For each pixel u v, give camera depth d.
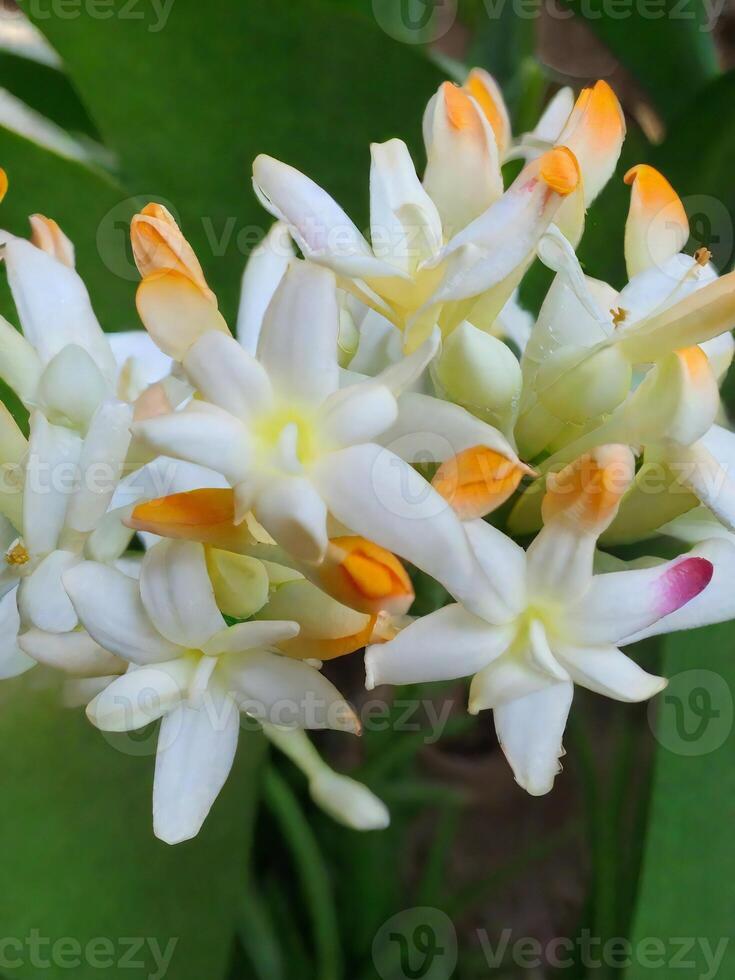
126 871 0.27
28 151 0.28
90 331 0.25
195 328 0.24
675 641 0.28
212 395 0.23
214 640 0.24
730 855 0.27
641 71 0.33
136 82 0.28
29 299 0.25
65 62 0.28
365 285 0.25
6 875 0.27
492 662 0.24
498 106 0.27
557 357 0.25
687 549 0.28
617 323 0.25
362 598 0.23
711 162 0.30
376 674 0.24
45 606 0.24
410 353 0.24
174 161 0.29
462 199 0.26
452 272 0.24
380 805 0.27
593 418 0.25
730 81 0.29
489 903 0.38
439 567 0.23
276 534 0.23
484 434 0.24
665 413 0.24
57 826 0.27
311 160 0.29
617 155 0.26
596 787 0.31
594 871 0.31
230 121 0.29
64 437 0.24
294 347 0.23
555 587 0.24
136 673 0.24
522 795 0.41
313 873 0.31
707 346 0.26
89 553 0.25
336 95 0.29
